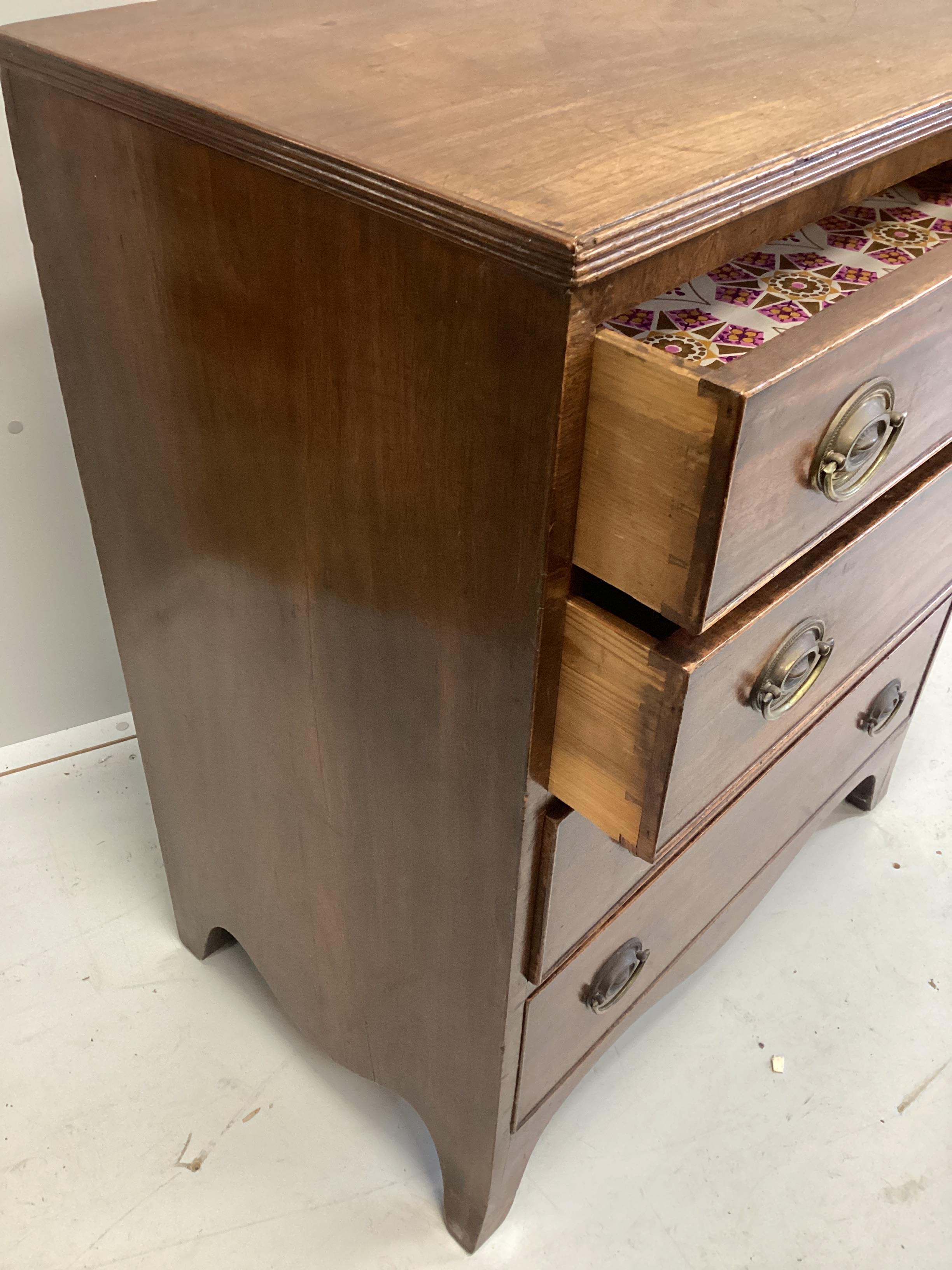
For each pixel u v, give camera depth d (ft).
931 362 1.85
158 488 2.47
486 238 1.41
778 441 1.50
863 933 4.00
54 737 4.52
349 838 2.55
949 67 2.15
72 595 4.16
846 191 1.87
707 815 2.12
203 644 2.65
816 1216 3.17
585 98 1.88
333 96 1.83
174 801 3.28
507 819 2.02
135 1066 3.45
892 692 3.54
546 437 1.51
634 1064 3.54
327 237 1.65
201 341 2.05
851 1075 3.54
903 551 2.39
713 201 1.51
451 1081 2.71
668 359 1.41
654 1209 3.17
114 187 2.02
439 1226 3.12
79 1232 3.03
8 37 2.07
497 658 1.83
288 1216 3.10
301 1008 3.30
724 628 1.75
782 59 2.17
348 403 1.81
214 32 2.20
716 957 3.88
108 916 3.90
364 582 2.02
